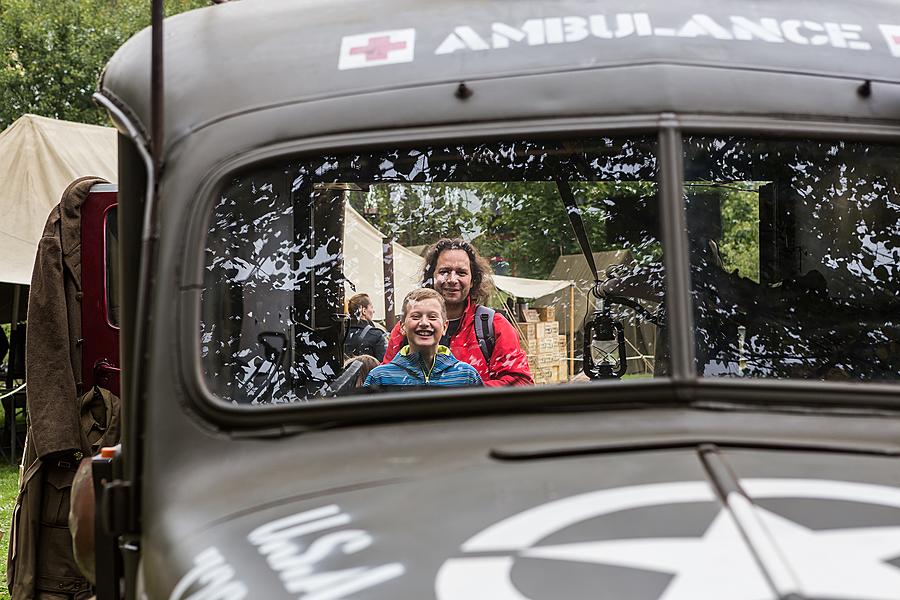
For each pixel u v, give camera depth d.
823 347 2.57
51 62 23.12
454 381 2.94
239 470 1.87
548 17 2.37
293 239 2.47
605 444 1.68
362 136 2.20
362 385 2.81
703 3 2.44
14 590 5.67
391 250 2.90
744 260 2.60
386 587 1.38
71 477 5.72
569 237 2.91
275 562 1.52
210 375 2.27
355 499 1.65
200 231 2.11
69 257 5.94
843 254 2.60
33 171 10.72
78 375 5.90
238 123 2.21
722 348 2.56
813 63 2.30
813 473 1.56
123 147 2.34
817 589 1.26
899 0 2.63
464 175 2.71
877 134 2.23
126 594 2.29
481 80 2.24
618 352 2.93
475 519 1.50
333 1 2.52
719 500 1.48
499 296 2.96
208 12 2.55
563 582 1.33
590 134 2.17
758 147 2.29
